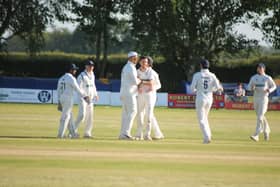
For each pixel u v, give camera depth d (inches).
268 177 1358.3
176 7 6471.5
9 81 5393.7
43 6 6732.3
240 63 7106.3
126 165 1466.5
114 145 1904.5
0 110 4072.3
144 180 1283.2
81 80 2341.3
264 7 6579.7
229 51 6707.7
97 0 6707.7
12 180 1241.4
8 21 6742.1
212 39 6683.1
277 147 2005.4
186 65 6722.4
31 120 3223.4
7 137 2213.3
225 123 3484.3
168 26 6530.5
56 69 7160.4
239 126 3287.4
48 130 2684.5
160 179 1300.4
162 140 2258.9
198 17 6614.2
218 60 6884.8
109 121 3341.5
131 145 1924.2
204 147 1932.8
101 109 4564.5
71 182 1237.7
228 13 6579.7
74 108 4399.6
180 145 1980.8
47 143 1913.1
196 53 6673.2
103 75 6993.1
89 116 2346.2
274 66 7150.6
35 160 1499.8
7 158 1524.4
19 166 1407.5
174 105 5260.8
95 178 1289.4
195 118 3809.1
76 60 7190.0
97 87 5393.7
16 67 7106.3
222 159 1619.1
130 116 2245.3
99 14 6702.8
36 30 6752.0
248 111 4945.9
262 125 2493.8
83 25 6761.8
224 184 1266.0
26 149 1721.2
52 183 1220.5
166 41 6648.6
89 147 1819.6
